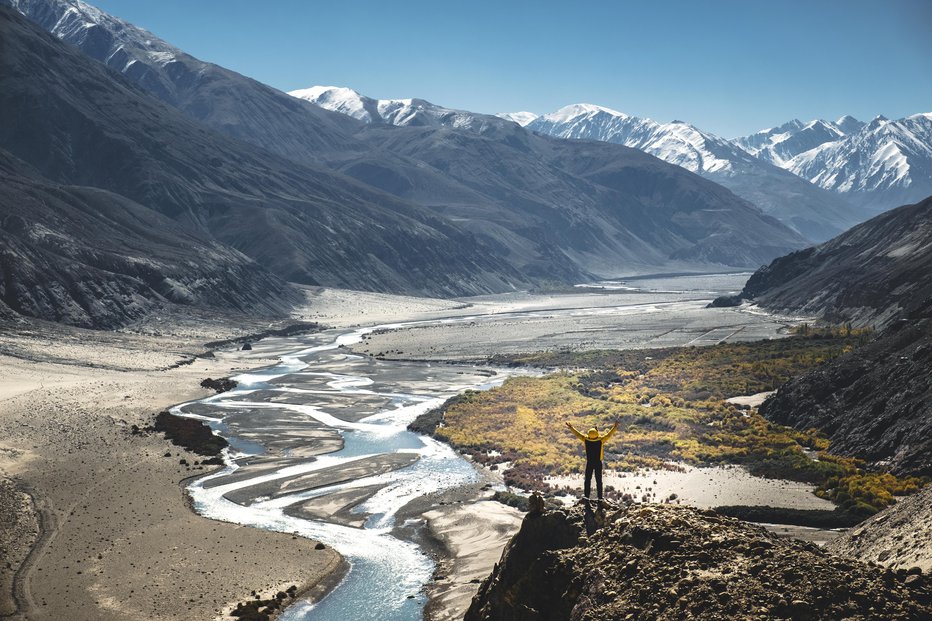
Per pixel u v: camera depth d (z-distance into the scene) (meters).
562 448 82.06
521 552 25.64
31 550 51.53
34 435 79.25
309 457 80.94
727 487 66.12
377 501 65.94
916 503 35.31
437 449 85.00
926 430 69.12
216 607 44.19
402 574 50.12
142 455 77.31
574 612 22.11
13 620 41.78
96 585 46.41
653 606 20.55
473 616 26.36
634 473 72.31
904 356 84.19
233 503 65.00
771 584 19.98
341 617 43.88
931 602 19.17
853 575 20.11
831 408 87.69
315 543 55.03
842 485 63.72
